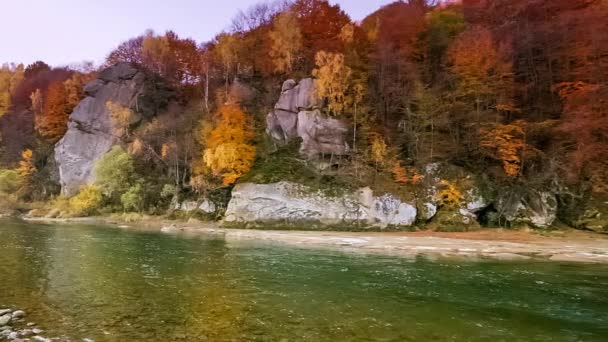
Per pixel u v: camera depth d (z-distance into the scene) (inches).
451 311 521.0
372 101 2106.3
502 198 1704.0
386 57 2134.6
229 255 1011.9
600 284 702.5
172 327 427.2
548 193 1656.0
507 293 629.6
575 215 1619.1
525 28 2060.8
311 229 1717.5
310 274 770.2
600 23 1643.7
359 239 1368.1
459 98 1934.1
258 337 400.2
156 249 1096.8
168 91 3056.1
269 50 2667.3
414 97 1989.4
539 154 1728.6
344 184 1786.4
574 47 1769.2
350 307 532.1
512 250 1135.0
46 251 986.1
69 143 2743.6
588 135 1507.1
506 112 1904.5
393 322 466.9
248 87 2591.0
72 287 610.5
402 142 1962.4
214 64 2918.3
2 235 1320.1
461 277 759.1
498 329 447.5
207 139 2160.4
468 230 1625.2
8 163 3100.4
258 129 2271.2
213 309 506.6
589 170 1600.6
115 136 2667.3
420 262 938.1
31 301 521.0
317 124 1961.1
